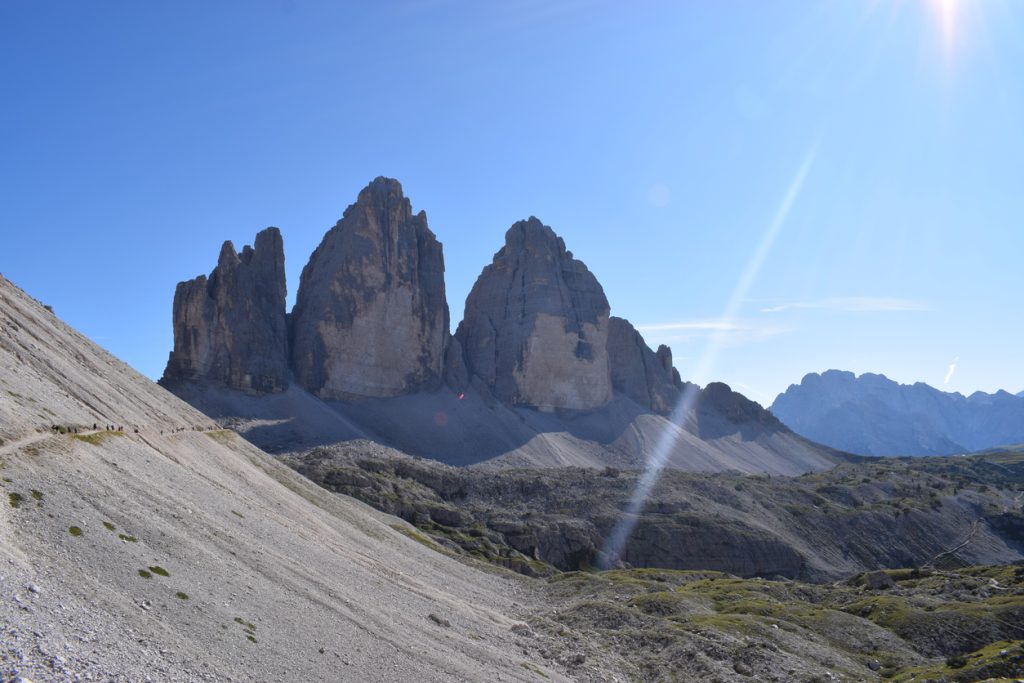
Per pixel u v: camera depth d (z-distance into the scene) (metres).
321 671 36.53
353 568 69.25
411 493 187.75
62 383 67.38
